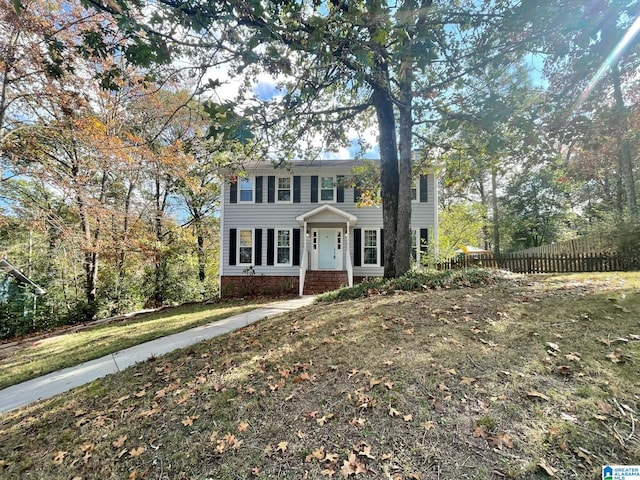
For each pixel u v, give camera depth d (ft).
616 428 7.14
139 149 31.30
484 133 21.31
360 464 6.91
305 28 11.34
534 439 7.05
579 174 36.32
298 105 17.76
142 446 8.63
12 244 47.75
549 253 46.96
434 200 45.06
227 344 16.17
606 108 19.21
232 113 10.89
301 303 30.40
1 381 16.06
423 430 7.68
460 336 12.43
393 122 27.76
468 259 40.06
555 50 15.69
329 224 47.03
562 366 9.55
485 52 17.67
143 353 17.66
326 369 11.23
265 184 48.26
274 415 9.09
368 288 25.27
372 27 10.02
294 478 6.85
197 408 10.01
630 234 33.19
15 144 30.66
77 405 11.77
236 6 9.85
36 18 25.49
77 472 8.05
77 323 39.45
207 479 7.16
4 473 8.27
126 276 47.52
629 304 13.76
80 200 34.58
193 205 62.28
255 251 47.65
